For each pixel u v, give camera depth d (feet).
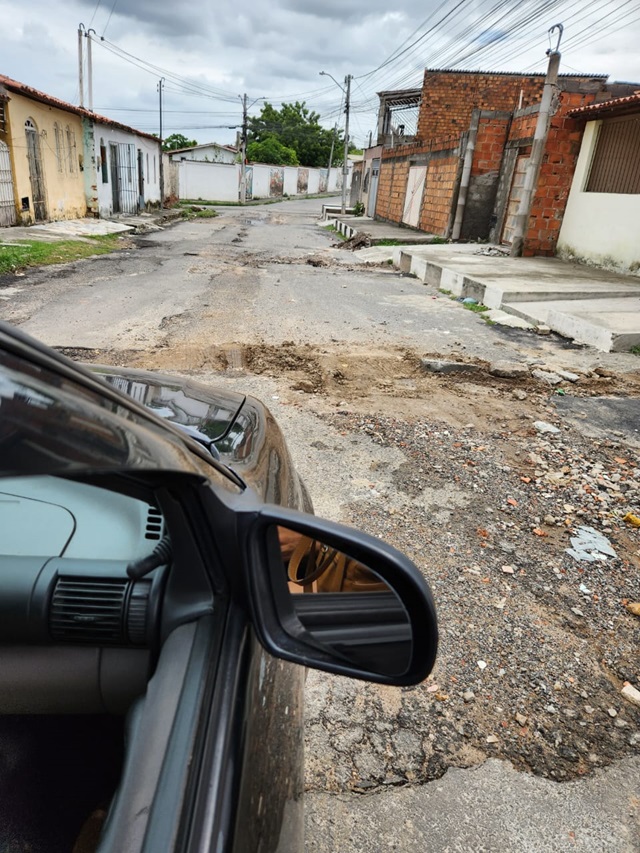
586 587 10.03
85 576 3.76
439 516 11.93
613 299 33.27
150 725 3.10
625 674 8.30
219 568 3.43
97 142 68.23
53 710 3.98
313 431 15.55
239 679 3.28
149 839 2.63
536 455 14.92
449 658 8.38
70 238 51.01
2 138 49.34
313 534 3.30
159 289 33.22
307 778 6.63
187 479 2.94
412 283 42.37
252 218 107.24
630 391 20.49
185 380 8.25
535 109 50.90
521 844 6.11
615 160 42.98
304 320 27.84
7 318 24.90
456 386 19.99
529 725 7.43
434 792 6.57
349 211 118.83
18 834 3.87
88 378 2.75
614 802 6.58
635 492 13.32
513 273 39.63
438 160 65.98
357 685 7.92
